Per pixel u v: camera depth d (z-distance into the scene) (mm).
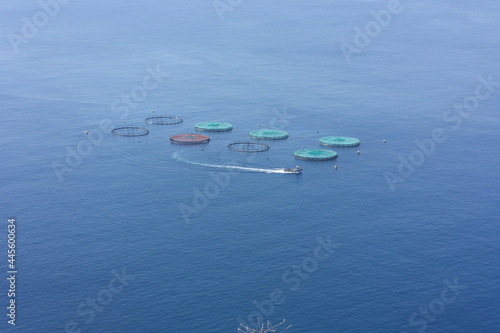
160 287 139875
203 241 159250
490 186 192125
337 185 193375
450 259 152000
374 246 157500
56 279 143125
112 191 188750
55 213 174750
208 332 125938
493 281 143125
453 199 183625
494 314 132000
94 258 151750
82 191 188875
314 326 127812
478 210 176625
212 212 175000
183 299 135750
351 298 136625
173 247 156375
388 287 140625
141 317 130250
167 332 126000
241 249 155625
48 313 131375
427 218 172125
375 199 183500
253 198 184250
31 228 166375
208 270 146500
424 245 158125
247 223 168750
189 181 196375
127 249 155625
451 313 132000
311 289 139375
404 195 186125
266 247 156500
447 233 164125
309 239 160625
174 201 182125
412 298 136875
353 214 174250
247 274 144875
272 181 196125
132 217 172250
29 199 183375
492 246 157875
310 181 196000
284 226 167125
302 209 177250
